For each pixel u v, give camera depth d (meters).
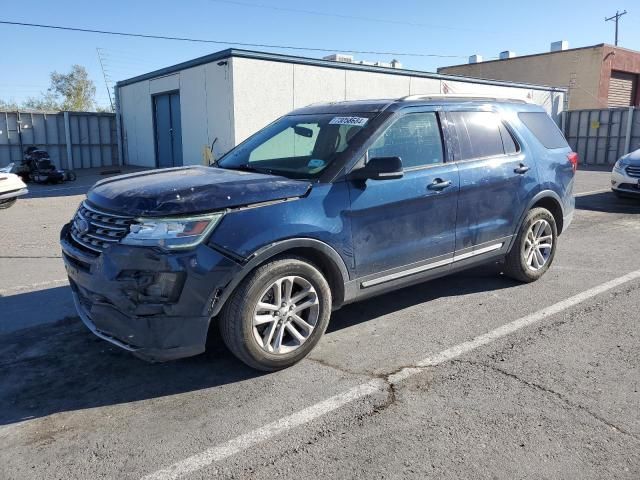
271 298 3.83
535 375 3.83
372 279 4.33
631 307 5.19
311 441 3.08
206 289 3.46
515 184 5.39
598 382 3.72
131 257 3.37
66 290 5.89
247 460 2.92
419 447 3.01
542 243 5.94
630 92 32.12
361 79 18.94
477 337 4.51
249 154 4.92
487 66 34.78
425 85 20.88
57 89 56.72
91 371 3.98
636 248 7.65
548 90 26.31
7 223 10.16
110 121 25.20
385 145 4.39
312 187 3.96
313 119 4.88
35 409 3.47
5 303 5.47
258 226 3.62
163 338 3.45
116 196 3.69
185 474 2.81
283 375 3.88
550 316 4.96
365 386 3.70
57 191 15.62
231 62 16.09
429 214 4.62
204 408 3.46
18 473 2.83
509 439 3.07
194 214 3.45
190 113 18.92
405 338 4.50
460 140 4.98
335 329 4.71
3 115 22.56
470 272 6.38
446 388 3.65
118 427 3.25
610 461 2.87
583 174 19.58
